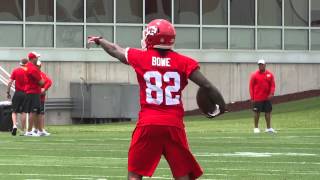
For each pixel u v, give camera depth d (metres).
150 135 23.69
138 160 23.80
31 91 72.31
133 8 110.06
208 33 111.69
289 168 43.88
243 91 111.50
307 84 113.50
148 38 24.27
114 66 108.38
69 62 107.38
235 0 112.44
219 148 57.84
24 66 72.69
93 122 105.75
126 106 104.88
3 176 40.03
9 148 58.09
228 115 103.94
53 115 104.88
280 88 112.75
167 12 110.56
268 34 113.31
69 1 108.62
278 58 112.56
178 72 24.03
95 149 57.03
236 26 112.38
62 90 106.75
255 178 39.03
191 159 23.94
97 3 109.12
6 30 107.12
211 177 39.38
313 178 39.16
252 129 83.12
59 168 43.88
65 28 108.38
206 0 111.69
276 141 65.25
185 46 110.94
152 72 23.94
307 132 78.00
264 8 113.25
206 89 23.78
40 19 107.88
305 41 114.44
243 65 111.69
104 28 109.19
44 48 107.19
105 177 39.53
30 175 40.50
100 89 105.00
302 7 114.25
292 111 101.94
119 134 75.81
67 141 65.62
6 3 107.31
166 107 23.91
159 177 39.22
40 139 68.19
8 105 81.06
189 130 81.56
